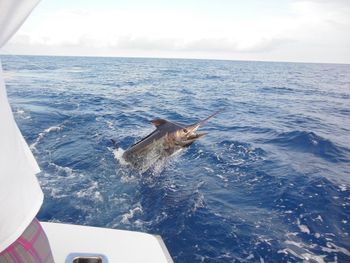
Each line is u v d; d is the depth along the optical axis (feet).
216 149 29.66
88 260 6.34
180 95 69.67
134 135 34.01
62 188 20.94
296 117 49.83
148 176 23.27
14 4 3.34
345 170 25.71
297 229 16.57
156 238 7.46
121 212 18.16
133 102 57.67
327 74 168.04
